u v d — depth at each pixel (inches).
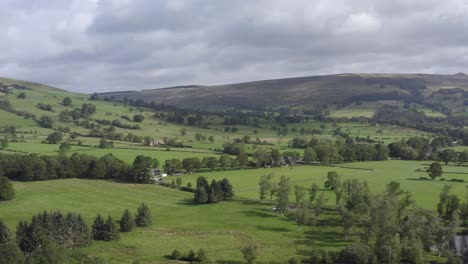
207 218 5605.3
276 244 4574.3
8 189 6063.0
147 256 4143.7
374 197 4795.8
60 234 4276.6
